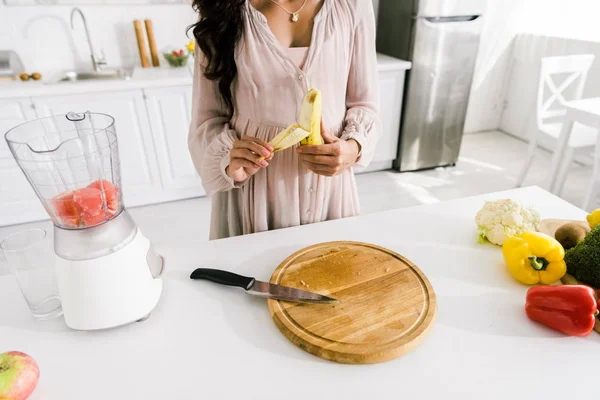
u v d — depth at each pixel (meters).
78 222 0.58
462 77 2.76
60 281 0.61
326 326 0.64
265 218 1.00
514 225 0.83
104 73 2.55
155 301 0.69
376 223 0.96
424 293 0.71
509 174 2.98
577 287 0.63
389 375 0.58
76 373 0.59
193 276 0.77
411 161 2.98
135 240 0.65
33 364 0.55
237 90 0.94
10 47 2.41
